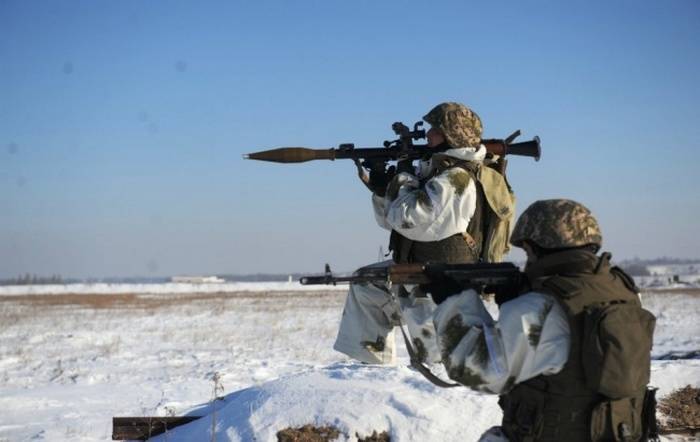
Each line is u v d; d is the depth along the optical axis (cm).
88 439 654
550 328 269
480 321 286
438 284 303
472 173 459
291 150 483
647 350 270
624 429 271
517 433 284
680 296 3272
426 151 479
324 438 450
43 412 808
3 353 1448
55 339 1711
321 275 326
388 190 473
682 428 484
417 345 455
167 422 550
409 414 450
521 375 275
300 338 1684
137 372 1166
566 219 282
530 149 489
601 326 261
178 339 1692
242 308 2866
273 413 473
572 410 270
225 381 985
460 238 456
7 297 3988
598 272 275
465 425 443
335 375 510
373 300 534
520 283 298
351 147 486
